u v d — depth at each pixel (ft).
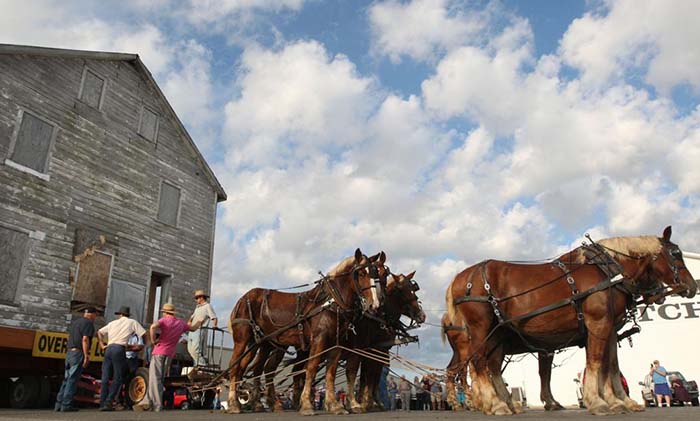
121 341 35.65
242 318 34.86
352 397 33.27
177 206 72.64
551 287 25.29
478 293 27.02
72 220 57.47
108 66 65.72
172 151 73.56
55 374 49.39
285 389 42.11
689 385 79.61
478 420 21.07
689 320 93.91
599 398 22.86
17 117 53.57
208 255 76.18
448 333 33.58
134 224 65.16
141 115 69.41
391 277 40.09
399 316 39.78
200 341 46.52
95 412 31.37
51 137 56.95
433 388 64.39
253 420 24.21
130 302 62.54
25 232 52.34
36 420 22.97
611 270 24.68
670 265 25.23
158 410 34.06
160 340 35.09
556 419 20.07
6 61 53.36
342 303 31.07
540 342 26.50
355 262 32.09
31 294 51.88
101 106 63.72
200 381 39.40
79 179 59.21
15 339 45.70
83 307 56.65
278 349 36.96
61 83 59.16
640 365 95.55
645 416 20.66
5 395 48.29
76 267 56.80
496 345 28.09
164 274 68.33
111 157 63.77
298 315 32.68
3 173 51.21
